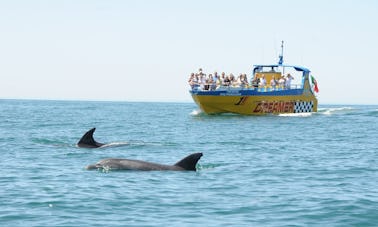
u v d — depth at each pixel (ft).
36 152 116.67
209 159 109.81
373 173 92.94
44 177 83.76
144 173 87.04
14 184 77.77
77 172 88.43
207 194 71.97
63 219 57.62
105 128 208.33
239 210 62.69
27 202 65.57
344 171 95.09
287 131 195.83
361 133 191.62
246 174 89.97
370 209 63.00
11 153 114.73
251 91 263.29
